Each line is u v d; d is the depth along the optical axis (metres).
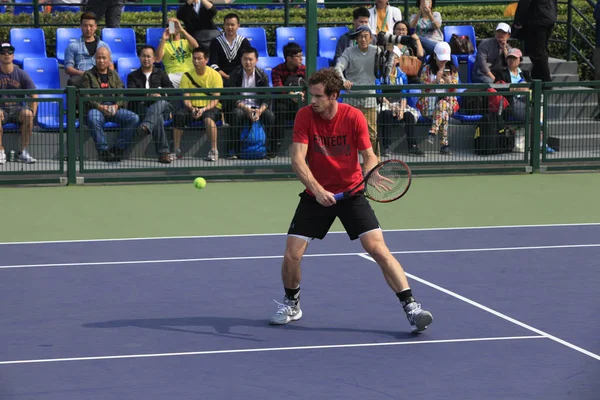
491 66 20.61
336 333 8.79
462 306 9.77
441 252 12.48
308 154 8.89
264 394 7.10
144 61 18.80
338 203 8.83
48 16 23.06
